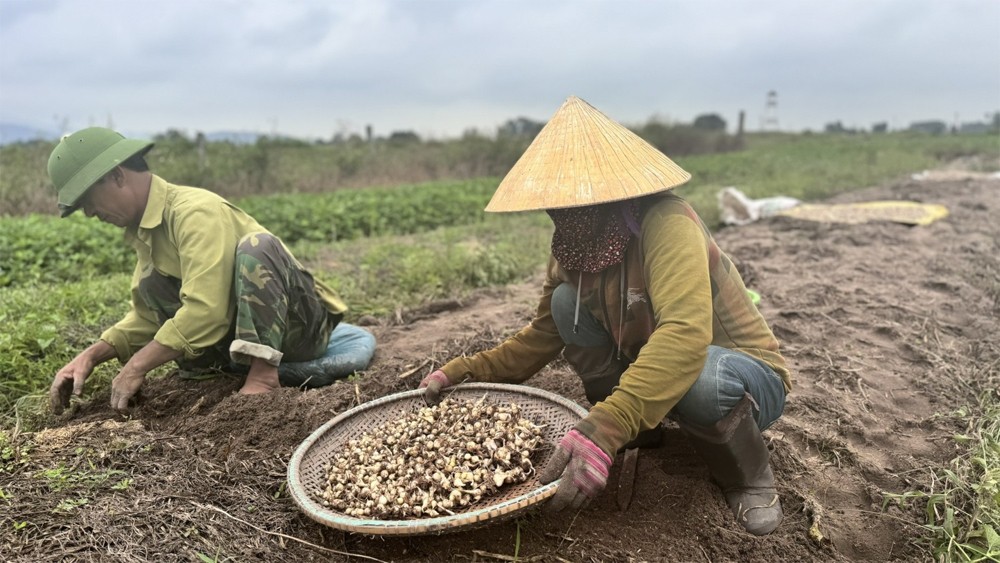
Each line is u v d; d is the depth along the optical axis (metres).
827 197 11.55
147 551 2.00
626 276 2.20
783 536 2.26
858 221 7.63
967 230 7.26
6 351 3.49
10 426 2.97
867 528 2.37
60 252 6.58
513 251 6.58
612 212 2.14
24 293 4.88
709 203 9.18
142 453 2.50
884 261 5.81
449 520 1.84
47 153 14.09
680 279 2.01
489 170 20.11
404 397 2.71
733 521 2.29
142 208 2.97
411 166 18.92
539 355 2.73
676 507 2.33
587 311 2.44
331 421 2.56
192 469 2.46
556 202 1.97
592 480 1.88
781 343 3.93
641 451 2.66
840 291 4.84
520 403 2.58
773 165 16.67
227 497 2.33
